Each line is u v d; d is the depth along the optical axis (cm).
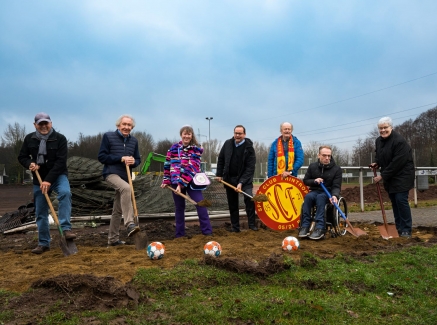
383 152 734
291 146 823
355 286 421
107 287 364
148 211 1102
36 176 623
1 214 1588
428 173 1419
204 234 732
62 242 577
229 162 796
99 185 1091
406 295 407
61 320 323
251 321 333
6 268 490
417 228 836
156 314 339
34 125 616
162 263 480
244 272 430
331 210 720
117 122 674
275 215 807
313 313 348
